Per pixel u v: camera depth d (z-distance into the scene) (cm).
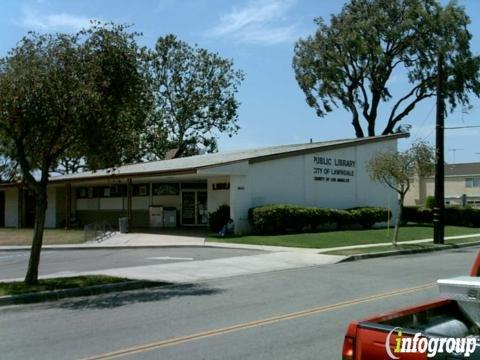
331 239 2623
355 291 1270
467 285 448
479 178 6856
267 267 1786
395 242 2448
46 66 1305
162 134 5853
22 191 4259
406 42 4753
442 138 2641
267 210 2759
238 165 2809
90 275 1534
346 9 4909
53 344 831
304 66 5022
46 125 1322
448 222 3934
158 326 938
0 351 798
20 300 1218
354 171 3397
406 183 2481
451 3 4669
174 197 3575
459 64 4603
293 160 3072
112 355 757
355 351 412
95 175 3441
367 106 5047
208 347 787
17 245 2595
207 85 6006
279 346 782
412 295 1199
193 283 1477
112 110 1361
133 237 2834
